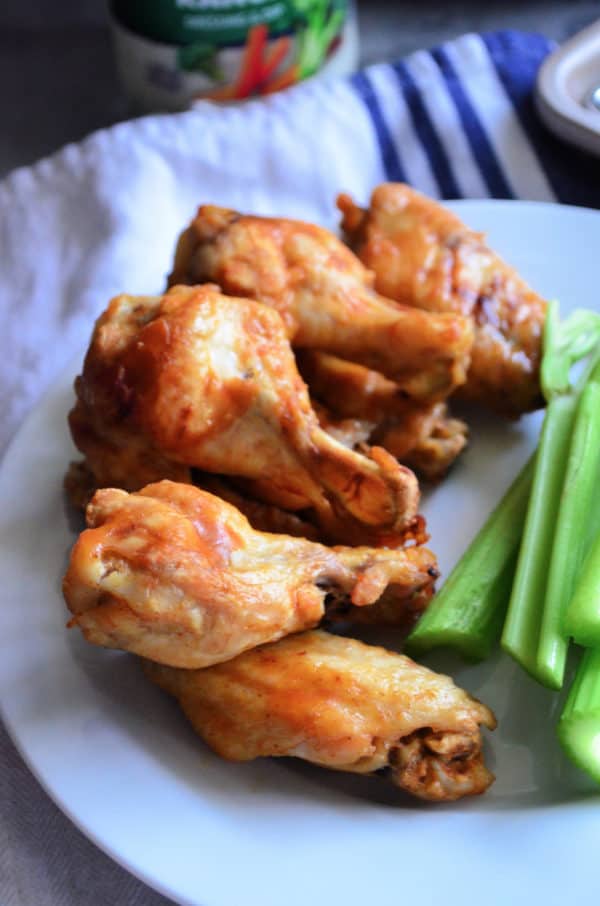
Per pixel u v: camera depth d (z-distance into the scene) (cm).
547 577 41
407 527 41
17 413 51
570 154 56
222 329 41
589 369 45
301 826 38
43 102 66
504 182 56
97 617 37
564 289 51
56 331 53
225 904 36
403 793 39
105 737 40
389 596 41
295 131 57
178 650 37
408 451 45
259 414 41
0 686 41
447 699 37
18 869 39
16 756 42
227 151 57
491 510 45
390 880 36
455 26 68
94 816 38
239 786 39
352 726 37
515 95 57
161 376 40
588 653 39
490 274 47
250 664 38
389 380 44
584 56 56
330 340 44
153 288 54
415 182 57
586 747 37
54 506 45
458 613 41
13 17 70
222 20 59
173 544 37
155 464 42
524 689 41
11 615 43
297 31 60
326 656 38
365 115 57
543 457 43
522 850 37
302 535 43
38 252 55
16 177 57
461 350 43
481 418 47
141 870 37
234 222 45
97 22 70
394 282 46
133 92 63
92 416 42
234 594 37
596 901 36
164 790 39
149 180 56
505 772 39
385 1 69
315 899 36
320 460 41
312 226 45
